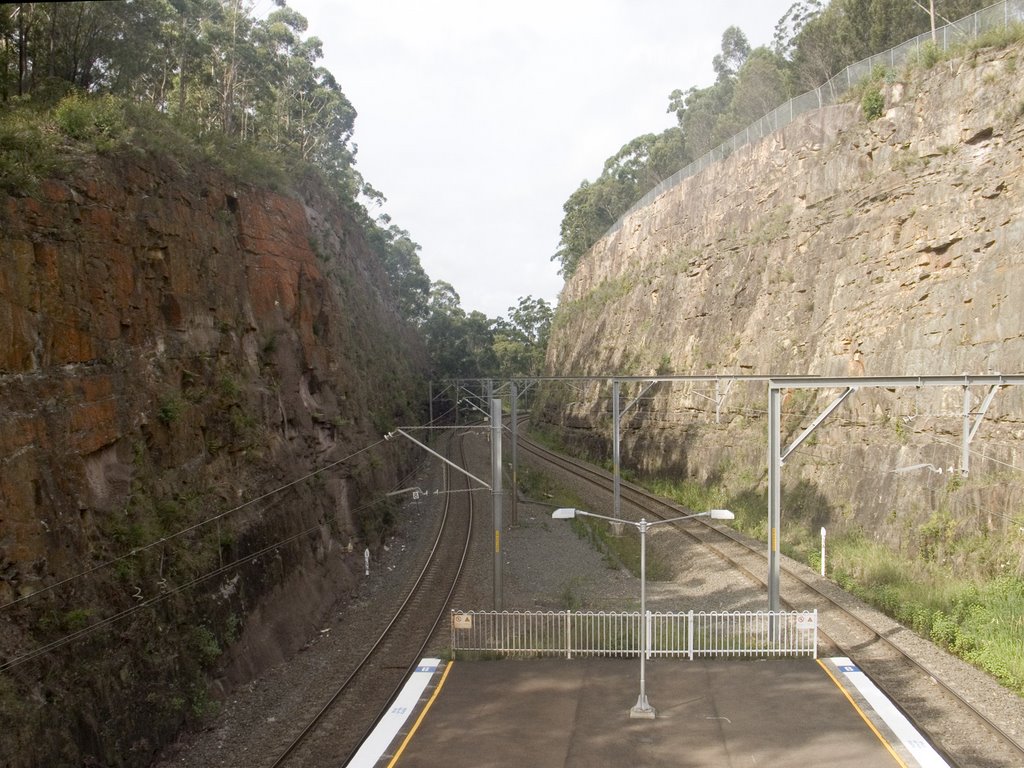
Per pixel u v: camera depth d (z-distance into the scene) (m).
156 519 15.24
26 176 13.39
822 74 52.16
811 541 27.67
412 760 12.77
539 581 25.41
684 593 23.42
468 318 98.38
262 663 17.62
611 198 87.62
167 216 18.12
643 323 55.19
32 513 11.95
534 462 55.94
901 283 28.30
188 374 18.09
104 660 12.49
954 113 27.56
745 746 12.97
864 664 16.66
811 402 32.44
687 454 41.84
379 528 31.58
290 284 25.77
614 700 15.06
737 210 44.22
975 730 13.25
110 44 23.81
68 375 13.68
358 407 34.19
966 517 22.08
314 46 51.78
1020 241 22.81
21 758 10.14
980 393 23.03
